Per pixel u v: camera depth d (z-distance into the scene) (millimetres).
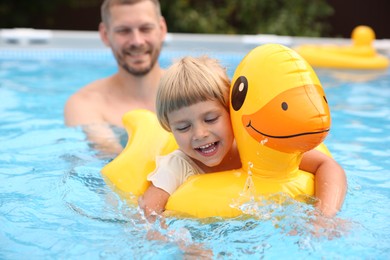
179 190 2592
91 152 3637
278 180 2541
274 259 2219
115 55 4461
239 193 2496
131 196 2773
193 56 2771
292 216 2418
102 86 4613
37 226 2561
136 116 3260
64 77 6219
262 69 2434
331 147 3811
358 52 6836
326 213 2453
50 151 3664
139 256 2275
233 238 2359
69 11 10781
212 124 2551
